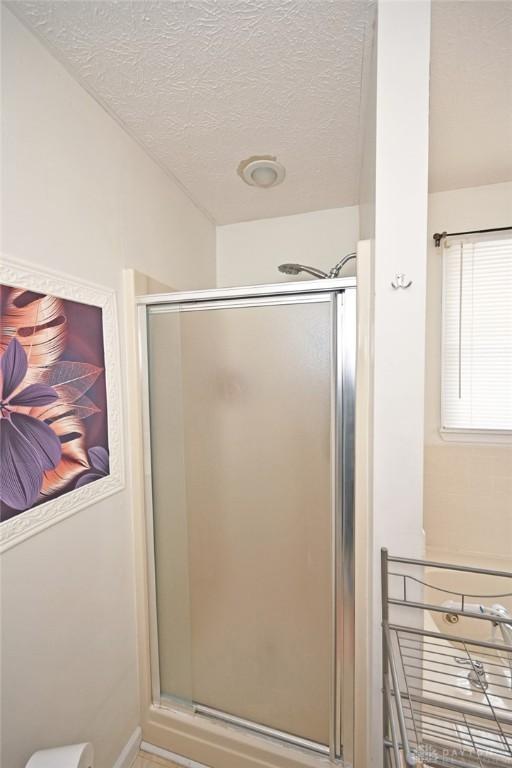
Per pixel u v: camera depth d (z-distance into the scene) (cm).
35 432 86
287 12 83
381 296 84
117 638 116
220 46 91
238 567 122
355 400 100
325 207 184
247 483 120
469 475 188
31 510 85
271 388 116
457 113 124
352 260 184
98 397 108
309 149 135
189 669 128
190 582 127
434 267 189
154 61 94
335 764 108
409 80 79
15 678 81
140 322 124
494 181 177
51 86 91
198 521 125
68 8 80
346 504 106
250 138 128
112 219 115
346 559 107
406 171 81
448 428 190
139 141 128
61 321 94
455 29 91
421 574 87
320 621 113
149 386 127
